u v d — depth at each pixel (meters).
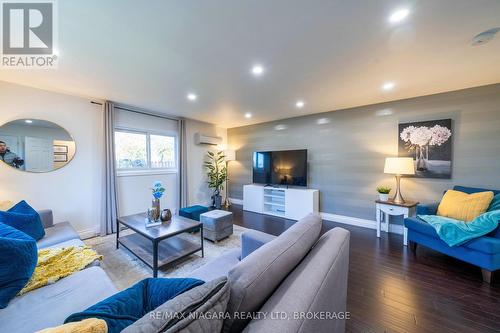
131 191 3.79
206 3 1.34
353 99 3.27
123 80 2.53
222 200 5.54
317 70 2.27
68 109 3.01
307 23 1.53
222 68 2.22
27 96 2.69
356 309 1.63
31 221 1.96
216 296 0.62
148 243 2.54
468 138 2.79
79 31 1.61
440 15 1.44
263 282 0.75
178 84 2.66
